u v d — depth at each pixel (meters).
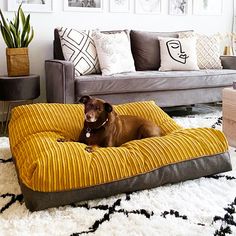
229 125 2.49
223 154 1.89
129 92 3.15
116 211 1.55
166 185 1.80
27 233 1.37
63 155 1.60
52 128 2.04
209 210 1.55
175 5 4.29
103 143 1.94
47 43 3.64
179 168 1.77
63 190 1.54
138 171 1.67
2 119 3.48
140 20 4.11
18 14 3.09
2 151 2.36
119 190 1.66
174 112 3.70
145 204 1.60
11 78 3.00
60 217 1.50
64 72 2.87
